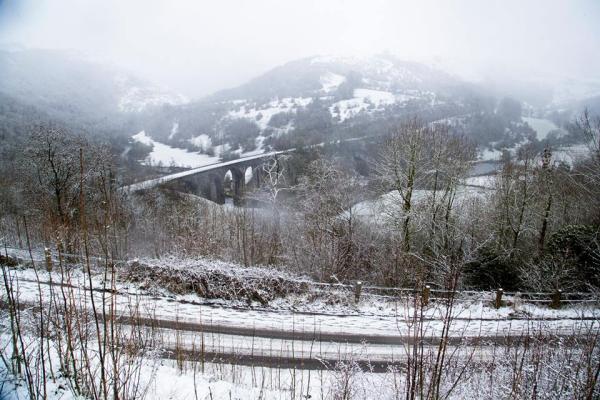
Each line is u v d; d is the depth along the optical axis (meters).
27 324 8.00
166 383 7.73
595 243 19.72
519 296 18.59
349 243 24.55
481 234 26.88
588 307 17.41
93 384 5.60
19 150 29.28
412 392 5.54
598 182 20.94
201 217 34.50
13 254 17.06
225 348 11.57
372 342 12.85
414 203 26.28
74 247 16.31
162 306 14.09
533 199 25.69
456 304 17.31
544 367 8.22
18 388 5.80
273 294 15.97
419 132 25.78
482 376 8.77
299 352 11.77
